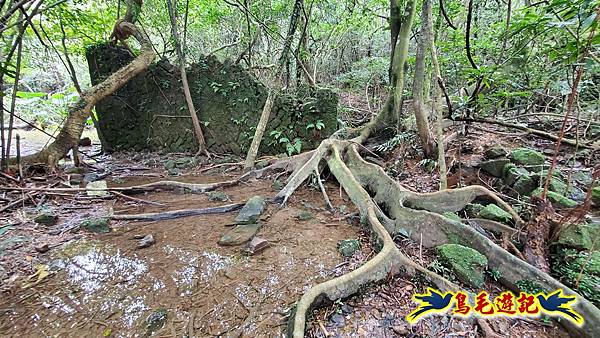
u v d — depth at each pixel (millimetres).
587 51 2420
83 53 9078
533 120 5910
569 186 3646
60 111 11797
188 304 2596
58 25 7742
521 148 4578
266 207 4570
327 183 5469
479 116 5492
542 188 3561
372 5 8383
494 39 5508
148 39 7504
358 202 4215
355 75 9742
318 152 5395
